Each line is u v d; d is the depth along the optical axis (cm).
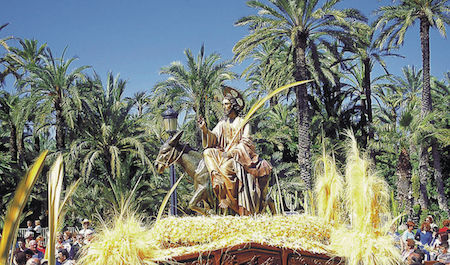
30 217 3006
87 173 2638
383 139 3369
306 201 611
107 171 2833
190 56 2797
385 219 513
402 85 4881
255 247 493
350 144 541
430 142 3177
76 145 2752
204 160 752
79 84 2919
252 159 736
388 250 487
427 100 3294
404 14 3097
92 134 2992
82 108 2864
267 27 2673
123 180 2627
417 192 3178
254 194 715
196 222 504
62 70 2812
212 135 757
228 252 484
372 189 508
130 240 438
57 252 828
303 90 2836
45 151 266
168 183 2730
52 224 297
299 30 2717
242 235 501
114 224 446
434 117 3303
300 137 2817
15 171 2986
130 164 2792
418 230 1202
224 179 716
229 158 727
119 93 3102
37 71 2775
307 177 2742
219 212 729
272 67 3189
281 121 3881
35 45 3553
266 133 3222
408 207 3056
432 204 3556
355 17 2694
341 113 3541
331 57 3534
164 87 2858
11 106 3259
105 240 432
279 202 739
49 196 301
